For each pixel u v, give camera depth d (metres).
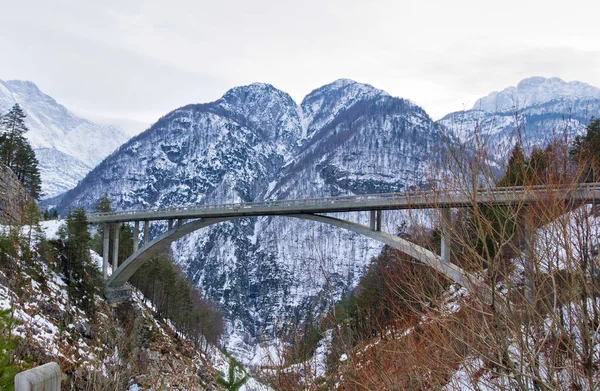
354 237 148.38
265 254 165.75
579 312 6.35
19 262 29.30
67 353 21.02
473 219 7.86
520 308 6.90
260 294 147.50
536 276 6.75
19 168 62.41
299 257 152.25
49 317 27.64
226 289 150.38
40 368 3.53
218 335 69.31
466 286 7.25
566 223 6.57
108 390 14.06
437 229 8.12
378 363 9.23
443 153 8.39
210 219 42.75
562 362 7.09
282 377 10.38
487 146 8.16
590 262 6.74
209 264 165.00
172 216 44.97
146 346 36.41
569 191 6.99
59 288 35.31
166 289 61.41
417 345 8.54
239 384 9.98
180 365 32.19
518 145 7.89
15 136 62.56
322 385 10.09
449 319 7.65
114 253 51.59
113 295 47.06
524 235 6.89
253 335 118.94
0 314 8.08
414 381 8.79
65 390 16.98
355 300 28.25
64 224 45.78
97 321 35.00
